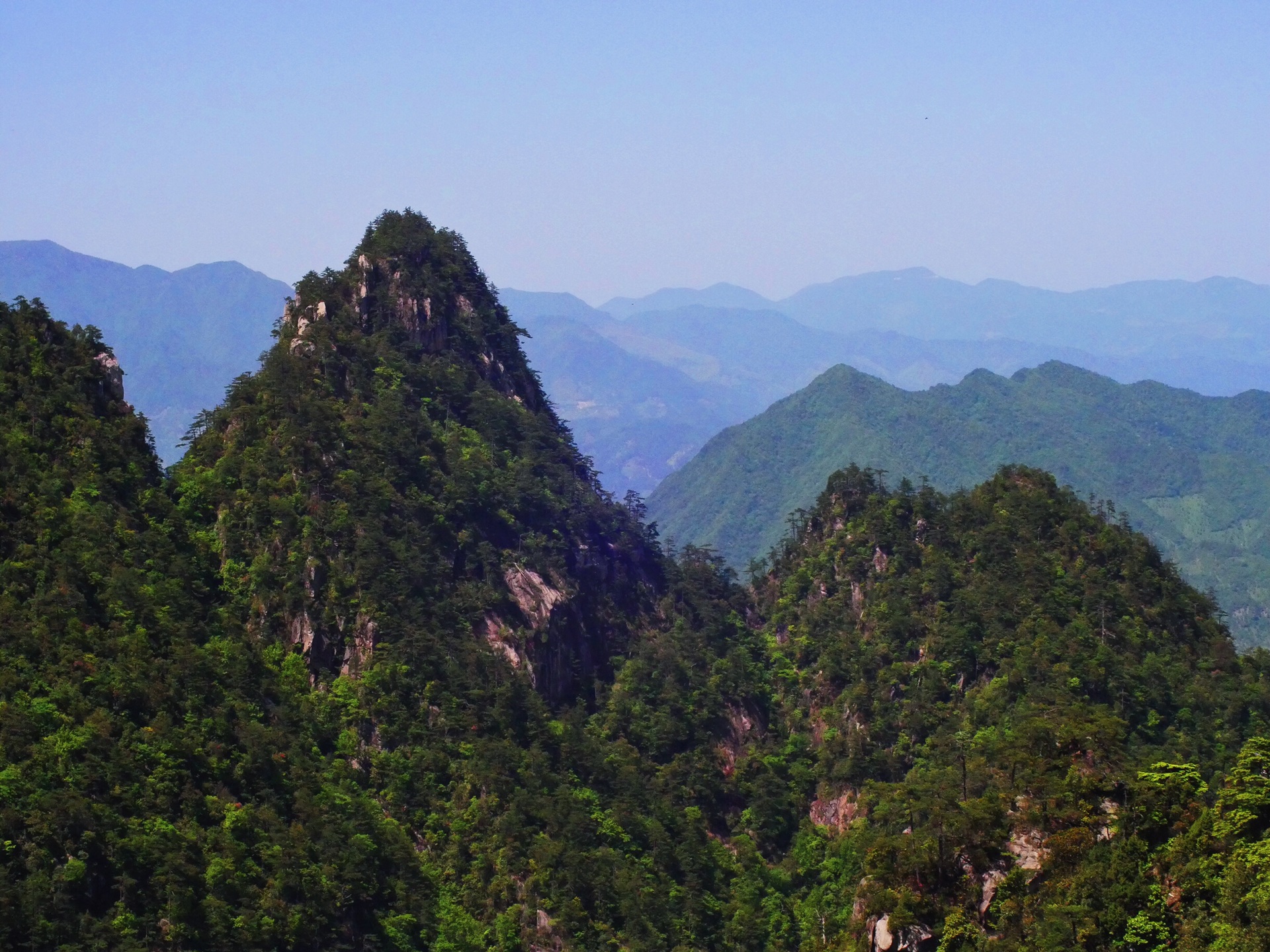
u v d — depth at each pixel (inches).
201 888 6210.6
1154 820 6053.2
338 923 6574.8
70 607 7066.9
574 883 7244.1
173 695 6978.4
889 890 6186.0
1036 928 5723.4
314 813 6899.6
